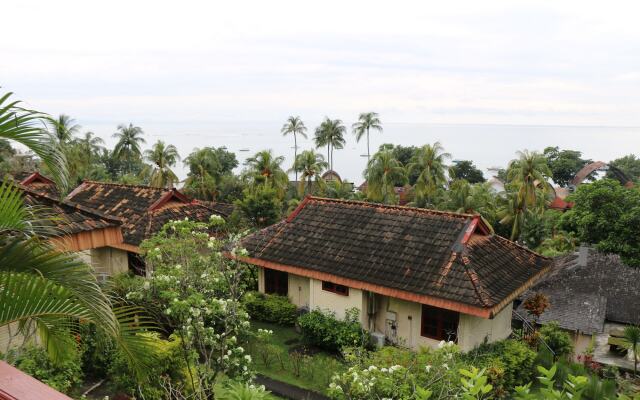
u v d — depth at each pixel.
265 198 32.12
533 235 42.91
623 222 22.28
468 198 41.81
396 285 15.52
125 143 61.16
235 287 11.38
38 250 3.68
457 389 8.02
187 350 9.42
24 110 3.53
